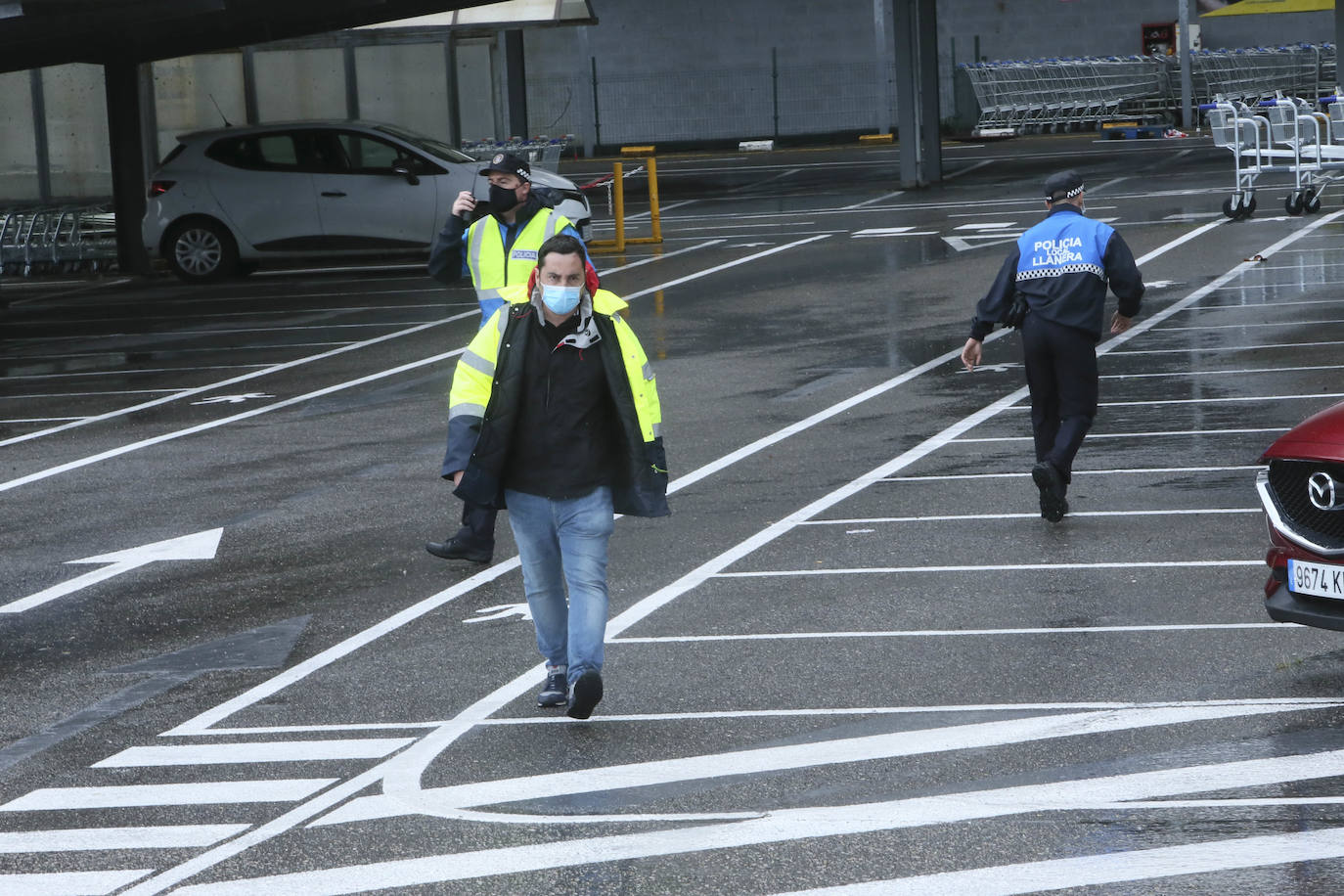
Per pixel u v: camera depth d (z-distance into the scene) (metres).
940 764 12.91
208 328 45.09
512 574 19.80
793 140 108.69
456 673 16.05
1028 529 20.30
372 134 55.06
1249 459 23.41
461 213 20.16
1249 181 53.03
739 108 109.81
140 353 41.16
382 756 13.77
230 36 57.81
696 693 15.02
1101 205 59.75
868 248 52.56
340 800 12.79
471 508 19.81
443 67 67.38
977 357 21.47
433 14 63.28
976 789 12.34
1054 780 12.44
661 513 14.17
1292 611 14.00
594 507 14.16
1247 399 27.69
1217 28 106.75
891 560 19.23
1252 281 40.72
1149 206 58.19
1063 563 18.69
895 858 11.15
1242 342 33.06
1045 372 20.70
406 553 21.06
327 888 11.07
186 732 14.73
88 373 38.53
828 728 13.89
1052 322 20.44
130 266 59.34
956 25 107.62
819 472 24.17
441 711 14.91
